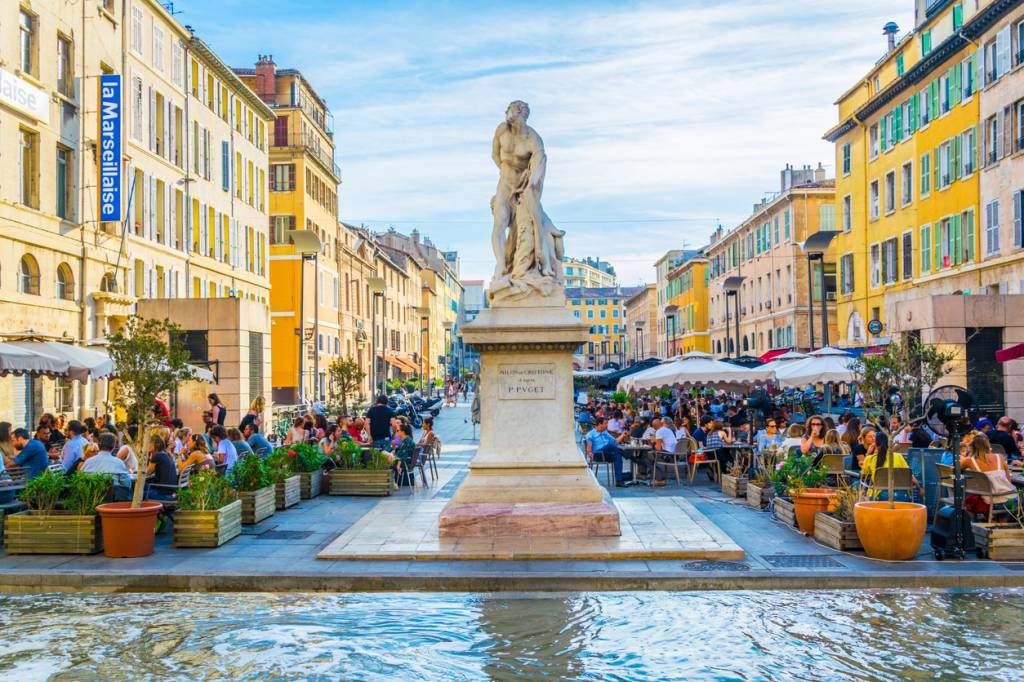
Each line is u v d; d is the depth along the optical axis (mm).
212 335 30953
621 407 33406
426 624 8695
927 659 7598
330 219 64938
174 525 11891
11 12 25344
